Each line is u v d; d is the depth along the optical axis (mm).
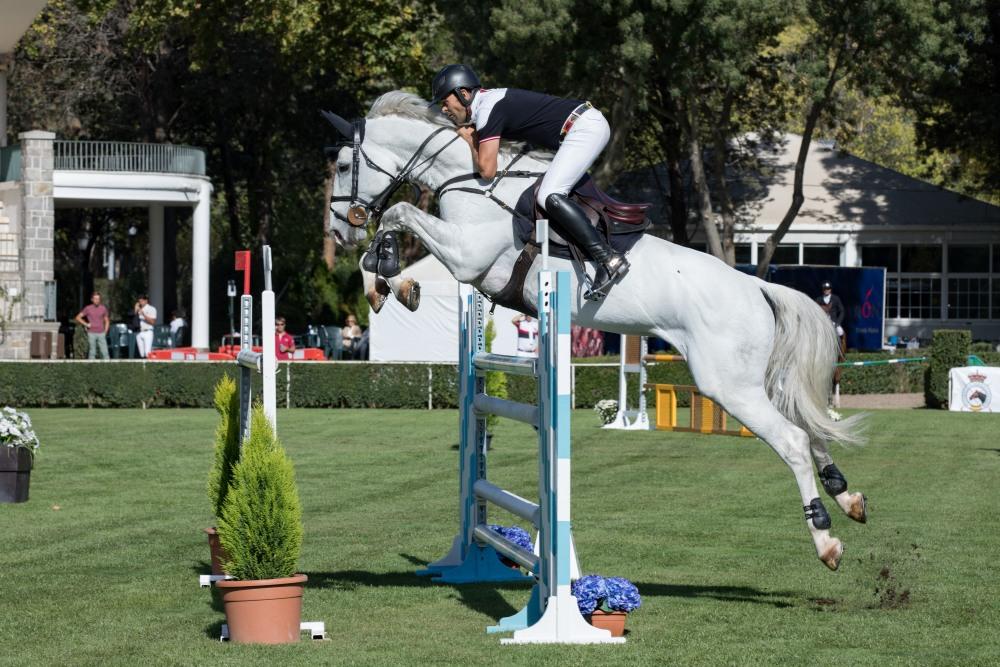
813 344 7359
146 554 9156
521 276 7254
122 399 24578
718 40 26547
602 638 6441
